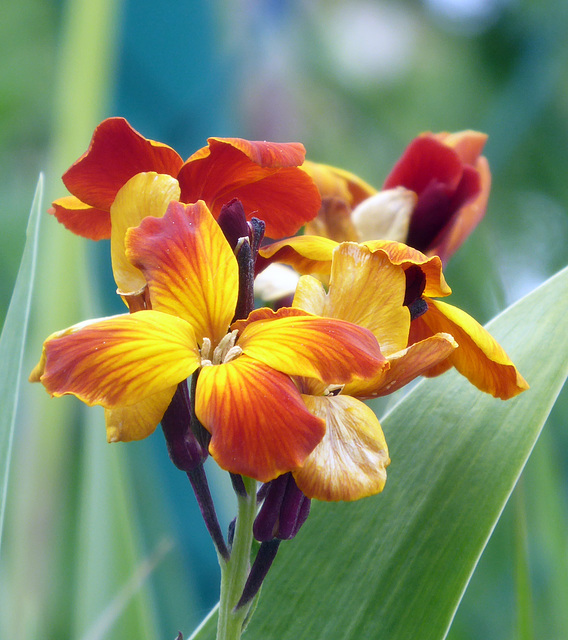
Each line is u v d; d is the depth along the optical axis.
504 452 0.20
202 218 0.18
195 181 0.19
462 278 0.32
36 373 0.17
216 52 0.28
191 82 0.27
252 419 0.17
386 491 0.20
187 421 0.18
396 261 0.18
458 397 0.20
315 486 0.17
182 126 0.27
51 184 0.24
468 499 0.20
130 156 0.18
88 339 0.17
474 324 0.18
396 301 0.18
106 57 0.24
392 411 0.21
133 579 0.21
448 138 0.23
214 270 0.18
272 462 0.16
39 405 0.23
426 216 0.22
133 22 0.26
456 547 0.19
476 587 0.33
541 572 0.27
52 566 0.23
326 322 0.17
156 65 0.26
